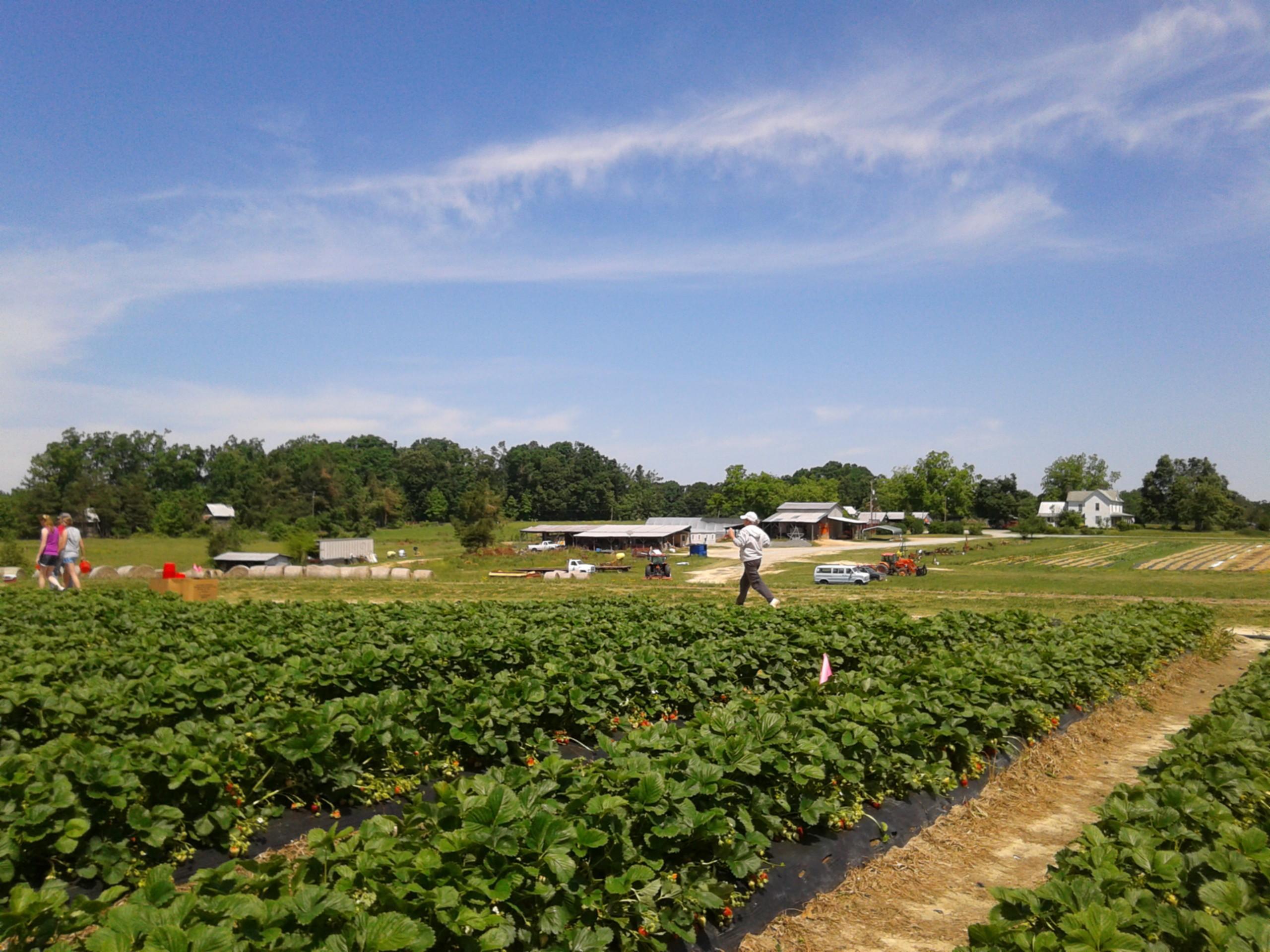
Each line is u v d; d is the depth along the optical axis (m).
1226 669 18.70
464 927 4.18
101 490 111.56
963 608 30.75
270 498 130.50
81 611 15.78
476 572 68.69
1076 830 8.42
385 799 7.59
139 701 8.10
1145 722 13.13
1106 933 4.03
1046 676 11.50
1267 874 4.75
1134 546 96.50
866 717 8.06
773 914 6.03
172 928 3.61
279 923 3.93
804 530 123.00
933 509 153.50
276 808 6.87
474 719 8.03
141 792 6.12
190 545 94.25
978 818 8.38
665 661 11.03
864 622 15.95
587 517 178.25
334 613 15.95
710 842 5.92
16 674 9.08
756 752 6.62
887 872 7.00
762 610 16.62
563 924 4.62
